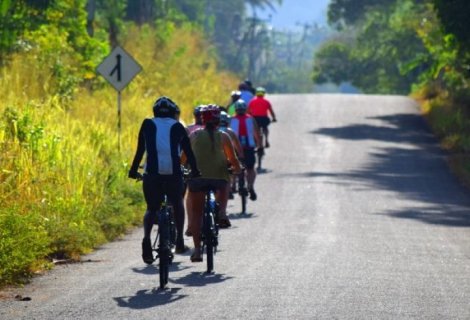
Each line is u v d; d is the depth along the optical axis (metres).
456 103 121.44
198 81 140.38
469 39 99.94
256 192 67.44
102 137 66.44
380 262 39.19
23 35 95.12
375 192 68.19
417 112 132.00
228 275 35.03
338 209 59.28
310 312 28.03
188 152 33.22
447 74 131.62
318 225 51.78
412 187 71.69
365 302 29.91
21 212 42.78
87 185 51.59
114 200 51.78
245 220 53.62
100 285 33.22
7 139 53.41
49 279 35.00
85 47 107.19
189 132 46.31
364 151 95.25
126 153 65.38
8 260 34.12
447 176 78.69
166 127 32.88
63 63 95.19
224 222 37.53
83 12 107.00
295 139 104.88
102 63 69.06
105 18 146.88
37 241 37.66
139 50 140.00
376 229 50.81
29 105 65.69
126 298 30.50
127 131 76.12
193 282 33.50
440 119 113.06
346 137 106.62
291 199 63.81
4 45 91.56
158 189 32.81
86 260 39.94
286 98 150.12
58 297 31.00
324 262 38.62
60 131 61.47
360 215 56.72
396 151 95.44
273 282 33.38
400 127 116.31
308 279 34.16
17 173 47.41
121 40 145.50
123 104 96.06
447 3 98.44
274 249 42.41
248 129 58.78
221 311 28.08
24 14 96.00
